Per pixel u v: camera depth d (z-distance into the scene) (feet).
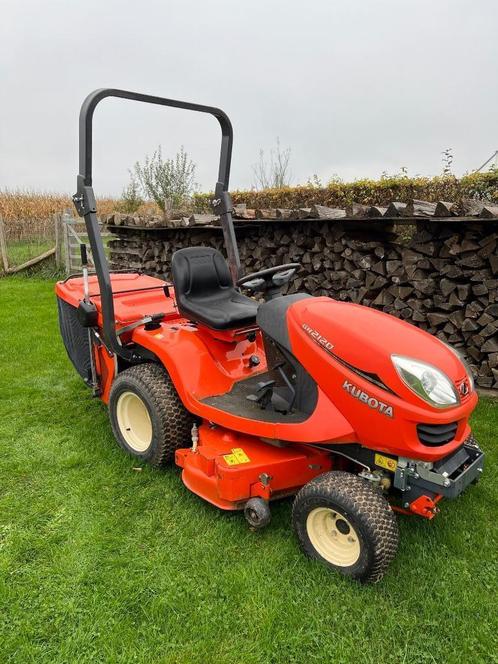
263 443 8.95
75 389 14.88
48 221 38.93
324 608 7.14
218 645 6.63
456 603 7.25
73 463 10.73
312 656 6.48
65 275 36.50
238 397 9.45
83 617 7.00
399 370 7.15
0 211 54.29
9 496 9.64
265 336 8.84
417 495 7.47
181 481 10.07
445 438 7.40
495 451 11.43
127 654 6.48
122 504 9.41
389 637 6.73
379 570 7.23
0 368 16.65
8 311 24.85
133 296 12.38
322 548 7.90
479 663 6.40
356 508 7.19
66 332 13.66
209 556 8.10
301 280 19.36
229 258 11.82
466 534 8.67
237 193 33.12
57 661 6.39
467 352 15.10
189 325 10.83
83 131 9.60
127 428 11.18
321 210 16.99
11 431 12.21
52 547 8.28
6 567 7.80
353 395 7.45
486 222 13.85
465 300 14.84
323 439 7.68
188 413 10.19
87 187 9.94
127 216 27.81
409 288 15.87
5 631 6.78
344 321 7.89
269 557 8.07
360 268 17.13
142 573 7.77
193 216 22.33
